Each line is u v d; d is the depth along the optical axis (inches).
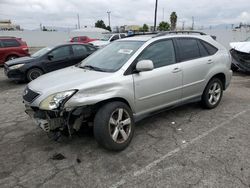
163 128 180.1
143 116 167.0
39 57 369.4
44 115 140.5
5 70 370.6
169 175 124.3
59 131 143.3
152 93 165.8
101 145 146.9
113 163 137.0
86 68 172.9
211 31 890.7
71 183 121.4
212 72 204.8
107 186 118.4
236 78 362.6
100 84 142.0
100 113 141.0
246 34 832.9
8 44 547.8
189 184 117.0
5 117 216.1
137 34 203.8
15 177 127.6
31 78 364.8
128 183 119.7
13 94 301.4
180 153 144.8
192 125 184.1
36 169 134.0
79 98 135.4
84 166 135.2
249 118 195.8
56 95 135.9
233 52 390.6
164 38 180.4
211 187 114.2
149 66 150.6
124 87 150.0
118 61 163.8
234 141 157.5
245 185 114.8
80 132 174.7
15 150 155.3
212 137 163.9
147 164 134.9
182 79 183.6
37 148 156.9
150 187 116.2
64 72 171.6
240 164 131.5
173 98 182.2
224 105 228.1
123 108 148.7
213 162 134.2
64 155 147.3
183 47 189.8
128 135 153.2
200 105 219.5
